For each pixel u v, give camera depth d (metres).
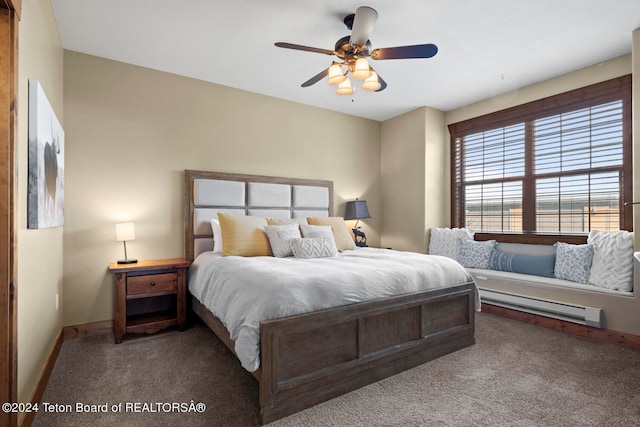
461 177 4.61
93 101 3.14
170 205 3.51
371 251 3.63
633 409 1.84
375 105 4.58
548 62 3.29
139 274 2.96
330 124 4.76
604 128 3.29
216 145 3.81
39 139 1.75
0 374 1.41
